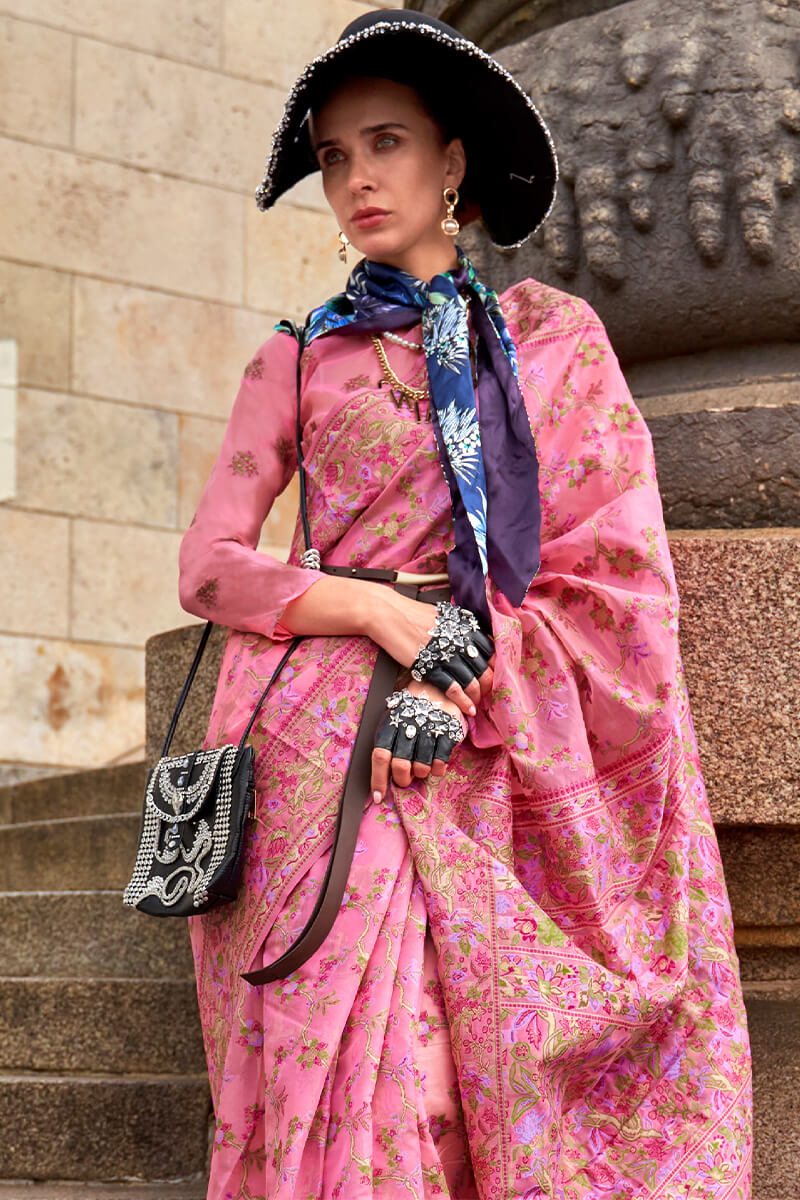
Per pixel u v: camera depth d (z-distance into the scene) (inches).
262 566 102.3
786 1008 120.1
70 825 191.6
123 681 313.9
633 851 100.5
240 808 95.1
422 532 100.6
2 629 302.5
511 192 118.6
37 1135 134.3
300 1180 88.2
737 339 140.5
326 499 103.7
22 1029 147.3
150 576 319.3
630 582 101.9
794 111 134.4
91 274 320.2
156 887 97.3
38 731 303.9
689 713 106.3
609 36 144.0
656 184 138.9
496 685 96.9
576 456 105.5
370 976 90.8
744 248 136.3
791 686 117.8
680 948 98.2
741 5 139.3
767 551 119.2
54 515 310.5
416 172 108.0
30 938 171.3
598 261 140.3
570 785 97.3
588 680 100.0
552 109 143.6
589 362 107.9
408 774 94.2
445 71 108.7
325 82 108.2
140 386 323.3
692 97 136.9
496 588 100.7
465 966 91.4
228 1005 97.0
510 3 157.8
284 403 109.0
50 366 313.9
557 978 91.4
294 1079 89.0
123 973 161.3
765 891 121.0
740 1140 96.3
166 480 323.9
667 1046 98.3
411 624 96.9
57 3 322.3
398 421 102.7
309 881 93.9
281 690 99.2
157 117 332.2
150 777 103.7
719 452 132.6
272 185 117.0
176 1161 132.2
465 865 93.5
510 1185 88.7
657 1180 94.2
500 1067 89.9
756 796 117.6
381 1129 88.1
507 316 111.6
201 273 333.7
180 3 337.1
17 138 315.9
